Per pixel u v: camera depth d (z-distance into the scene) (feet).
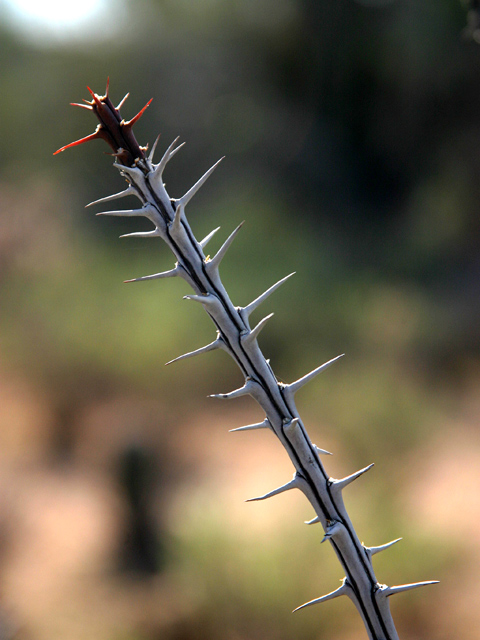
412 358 29.71
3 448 24.72
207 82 64.85
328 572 13.60
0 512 19.53
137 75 64.54
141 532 17.17
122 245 49.26
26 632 13.62
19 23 65.51
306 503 17.30
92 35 65.82
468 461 20.49
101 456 23.40
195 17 65.10
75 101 61.98
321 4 57.21
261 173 61.67
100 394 29.07
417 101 54.03
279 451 23.97
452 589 14.01
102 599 15.06
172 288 38.09
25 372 30.40
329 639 13.11
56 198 48.57
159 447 20.20
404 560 14.33
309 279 38.27
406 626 13.37
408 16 52.24
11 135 61.05
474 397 25.64
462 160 49.19
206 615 13.66
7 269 37.58
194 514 16.17
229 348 3.14
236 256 41.81
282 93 63.82
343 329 32.37
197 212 58.03
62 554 17.65
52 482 22.22
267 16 61.82
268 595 13.37
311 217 56.34
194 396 29.48
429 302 37.04
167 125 63.72
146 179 2.96
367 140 58.08
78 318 33.35
